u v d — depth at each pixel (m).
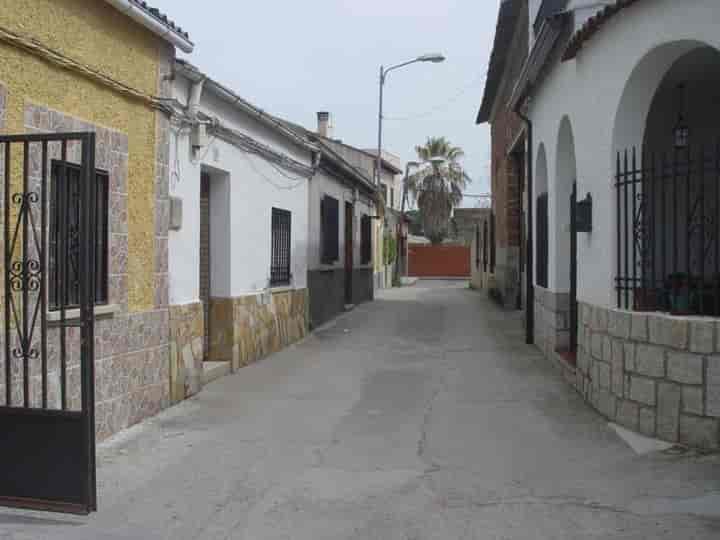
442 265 50.69
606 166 7.65
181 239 8.77
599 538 4.64
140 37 7.52
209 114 9.64
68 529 4.85
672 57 6.89
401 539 4.69
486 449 6.72
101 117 6.89
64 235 5.61
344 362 11.84
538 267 12.94
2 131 5.60
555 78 10.46
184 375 8.79
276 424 7.70
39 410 5.11
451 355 12.48
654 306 6.93
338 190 18.86
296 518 5.07
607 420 7.59
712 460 6.02
